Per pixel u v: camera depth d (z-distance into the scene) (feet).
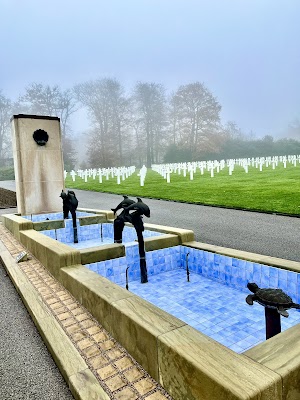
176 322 8.42
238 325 13.25
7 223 32.86
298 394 6.15
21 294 14.90
